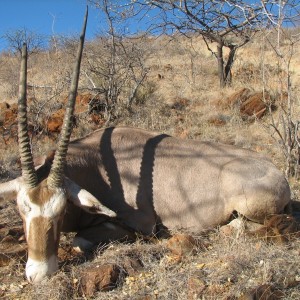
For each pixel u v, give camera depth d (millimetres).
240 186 5223
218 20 14047
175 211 5305
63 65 15086
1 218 6020
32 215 4156
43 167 4660
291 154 7457
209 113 10820
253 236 4926
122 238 5090
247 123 10195
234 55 15680
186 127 10141
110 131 5480
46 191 4230
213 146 5562
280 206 5297
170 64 18047
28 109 11070
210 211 5305
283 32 6996
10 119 10547
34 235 4133
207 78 15594
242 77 14273
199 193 5301
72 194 4414
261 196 5188
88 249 4977
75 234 5387
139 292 4078
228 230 5109
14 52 19984
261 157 5547
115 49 12062
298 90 11039
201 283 3996
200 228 5332
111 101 11234
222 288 3941
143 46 14320
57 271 4203
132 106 11523
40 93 13211
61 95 12344
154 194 5281
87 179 5195
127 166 5293
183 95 12805
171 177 5320
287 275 4070
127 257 4523
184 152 5438
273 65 14078
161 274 4234
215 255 4594
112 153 5316
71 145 5305
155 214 5305
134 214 5242
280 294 3840
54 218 4188
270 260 4305
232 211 5297
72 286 4113
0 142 9625
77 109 11023
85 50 13148
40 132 9766
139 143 5414
